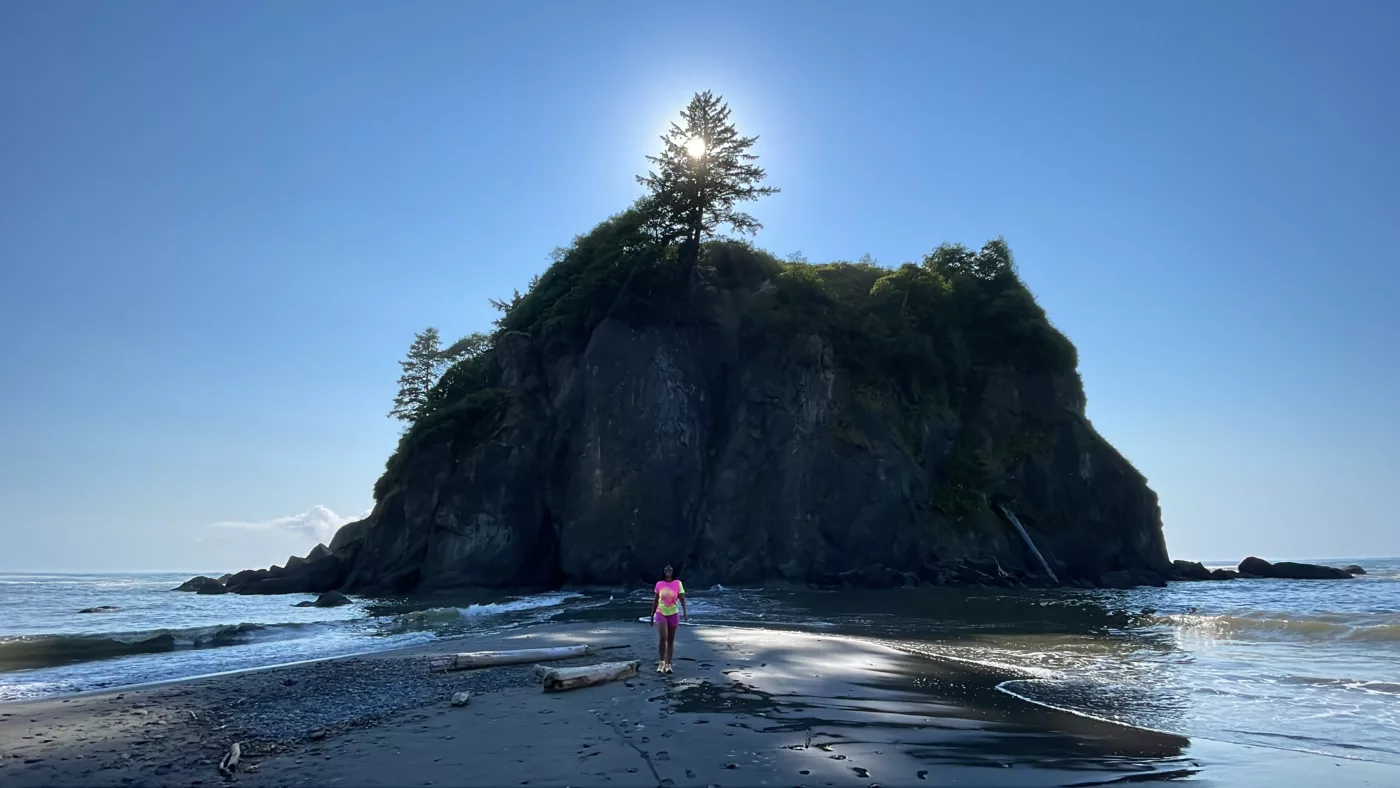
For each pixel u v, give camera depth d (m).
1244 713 12.10
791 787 7.40
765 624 25.64
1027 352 66.94
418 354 85.62
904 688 12.98
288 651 20.77
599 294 61.62
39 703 12.39
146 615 38.00
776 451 55.97
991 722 10.69
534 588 54.22
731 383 61.06
